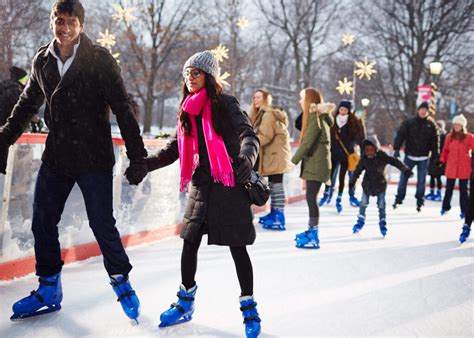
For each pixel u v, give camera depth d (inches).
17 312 84.9
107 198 87.0
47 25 538.3
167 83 908.6
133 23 828.0
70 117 82.5
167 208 169.6
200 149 84.7
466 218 181.6
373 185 191.6
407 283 121.1
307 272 129.2
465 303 105.1
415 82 1022.4
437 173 355.3
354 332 86.4
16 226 108.9
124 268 87.6
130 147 85.9
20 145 107.7
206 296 105.0
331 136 266.2
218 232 82.2
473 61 970.1
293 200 302.0
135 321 87.7
